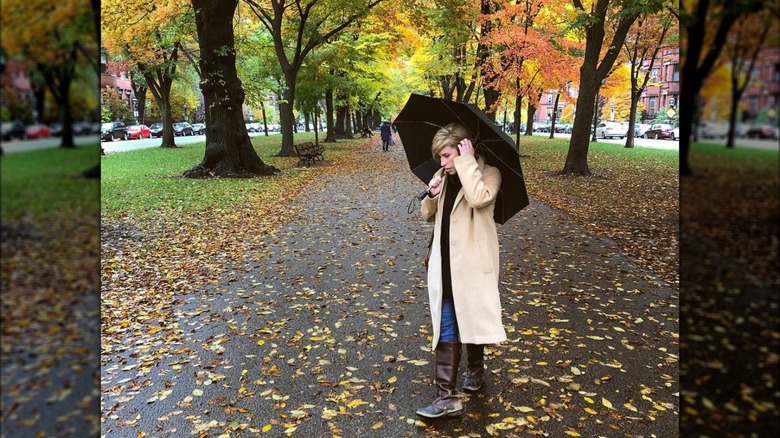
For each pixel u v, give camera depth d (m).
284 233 8.52
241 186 13.92
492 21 18.91
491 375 3.76
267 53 24.44
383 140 29.95
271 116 80.19
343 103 37.28
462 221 3.07
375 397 3.48
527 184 14.27
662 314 4.93
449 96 33.16
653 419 3.18
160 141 40.69
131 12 19.47
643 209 10.57
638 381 3.66
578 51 20.30
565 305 5.17
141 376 3.80
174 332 4.61
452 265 3.06
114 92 40.56
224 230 8.71
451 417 3.20
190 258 7.02
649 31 23.75
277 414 3.28
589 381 3.66
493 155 3.21
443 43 20.78
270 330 4.63
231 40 15.52
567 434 3.03
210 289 5.77
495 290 3.09
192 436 3.07
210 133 15.98
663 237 8.11
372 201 11.79
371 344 4.33
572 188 13.52
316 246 7.65
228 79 15.70
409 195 12.74
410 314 5.01
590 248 7.44
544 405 3.34
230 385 3.66
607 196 12.27
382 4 20.38
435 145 3.09
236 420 3.22
